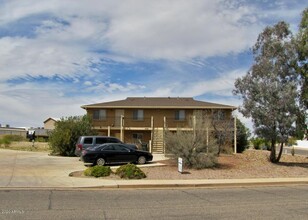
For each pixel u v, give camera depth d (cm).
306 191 1623
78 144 2911
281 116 2577
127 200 1305
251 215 1059
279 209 1159
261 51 2780
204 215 1052
